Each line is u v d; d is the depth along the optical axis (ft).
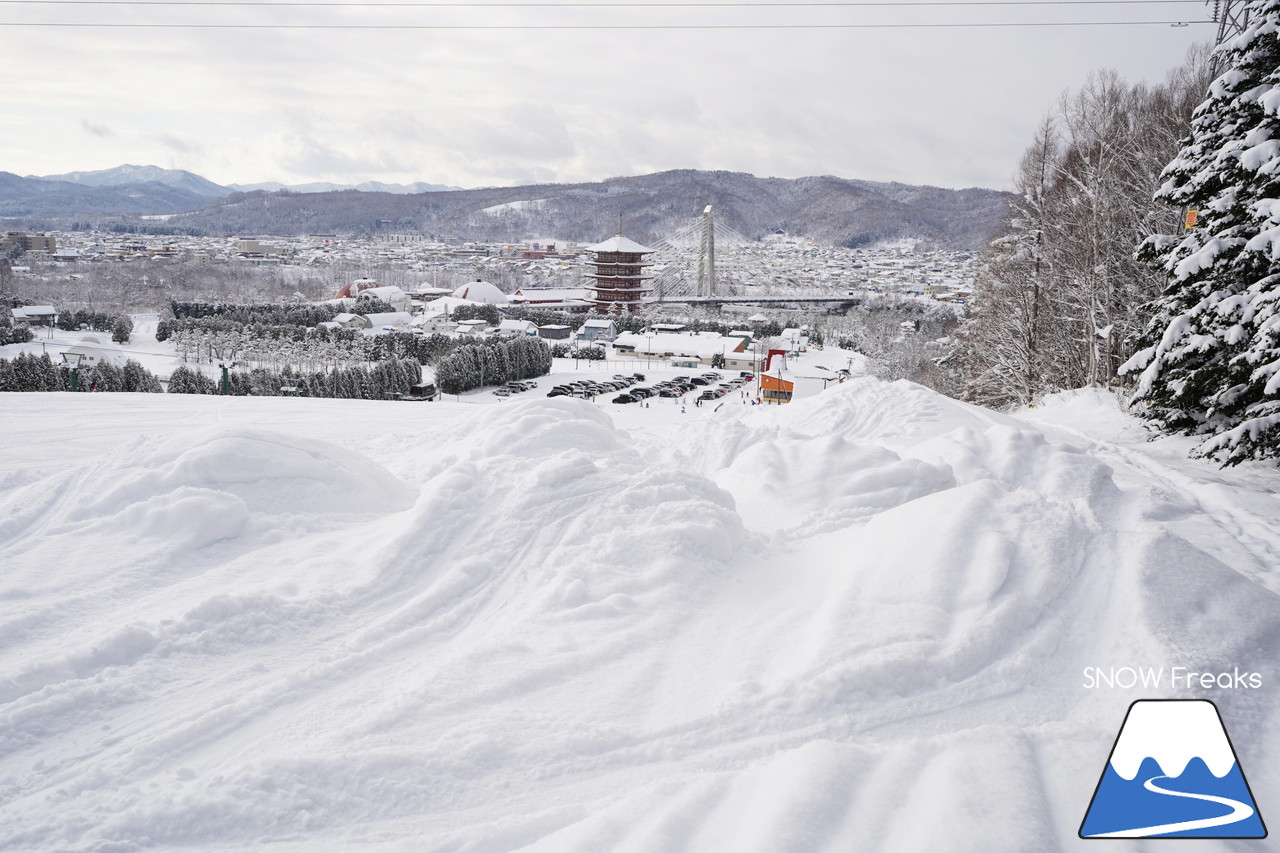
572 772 11.43
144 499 21.24
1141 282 86.84
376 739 12.09
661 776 11.32
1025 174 105.81
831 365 311.88
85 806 10.82
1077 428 60.49
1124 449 49.37
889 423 45.93
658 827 9.59
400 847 9.96
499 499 21.49
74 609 16.37
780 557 20.04
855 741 11.99
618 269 562.25
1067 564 16.20
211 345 302.45
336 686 14.06
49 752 12.16
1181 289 47.01
